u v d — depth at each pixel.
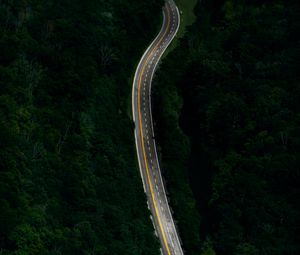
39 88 175.88
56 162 156.50
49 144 160.62
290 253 162.12
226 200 181.50
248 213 173.62
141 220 166.88
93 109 184.88
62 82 182.25
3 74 168.62
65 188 152.88
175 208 181.25
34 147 152.88
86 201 152.75
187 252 172.00
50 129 164.38
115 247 146.62
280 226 170.00
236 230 171.25
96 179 164.00
